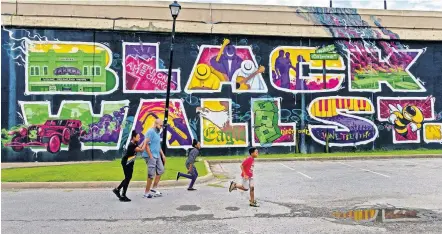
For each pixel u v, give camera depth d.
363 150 22.09
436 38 23.00
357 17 22.62
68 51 19.95
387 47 22.81
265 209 8.40
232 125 21.08
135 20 20.42
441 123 23.02
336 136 21.92
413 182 11.87
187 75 20.89
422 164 16.89
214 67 21.14
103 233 6.64
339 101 22.08
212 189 11.13
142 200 9.50
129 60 20.44
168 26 20.64
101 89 20.12
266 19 21.58
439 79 23.12
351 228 6.81
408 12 23.08
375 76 22.55
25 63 19.61
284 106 21.61
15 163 18.80
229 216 7.78
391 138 22.48
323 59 22.09
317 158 19.41
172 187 11.55
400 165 16.55
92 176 12.73
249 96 21.34
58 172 13.71
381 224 7.05
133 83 20.41
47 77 19.73
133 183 11.67
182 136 20.62
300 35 21.73
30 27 19.66
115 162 18.23
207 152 20.73
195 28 20.83
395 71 22.78
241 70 21.36
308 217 7.65
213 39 21.20
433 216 7.63
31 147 19.38
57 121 19.70
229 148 20.97
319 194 10.07
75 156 19.67
